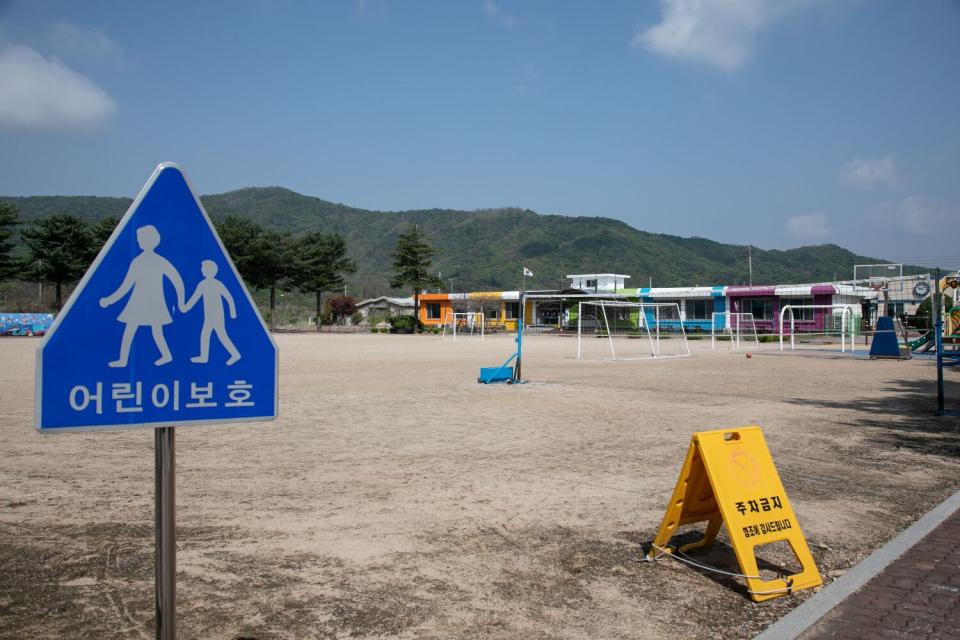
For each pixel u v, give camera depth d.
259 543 4.75
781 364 22.92
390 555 4.55
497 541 4.86
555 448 8.29
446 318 63.34
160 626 2.34
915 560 4.52
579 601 3.87
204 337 2.40
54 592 3.90
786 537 4.25
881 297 44.50
